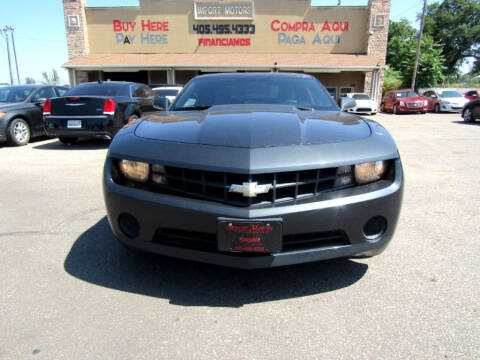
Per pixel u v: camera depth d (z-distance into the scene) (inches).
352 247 74.0
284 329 67.7
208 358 60.1
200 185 72.1
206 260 72.7
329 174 72.6
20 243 106.6
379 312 72.7
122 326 68.5
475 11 1702.8
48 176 190.5
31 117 306.7
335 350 61.9
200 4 816.9
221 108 105.3
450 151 270.1
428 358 59.9
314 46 834.8
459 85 1501.0
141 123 95.3
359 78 837.2
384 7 789.2
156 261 94.9
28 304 75.4
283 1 813.9
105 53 843.4
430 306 74.5
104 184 81.6
